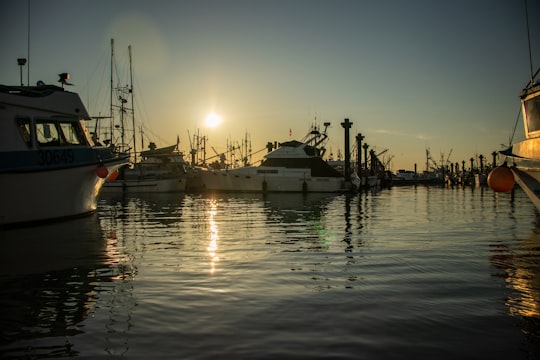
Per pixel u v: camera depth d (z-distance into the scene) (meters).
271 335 5.54
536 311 6.47
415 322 6.00
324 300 7.02
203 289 7.70
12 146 16.36
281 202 34.28
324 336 5.50
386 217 21.19
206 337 5.48
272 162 52.25
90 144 20.22
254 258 10.49
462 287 7.80
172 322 6.03
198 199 39.03
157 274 8.85
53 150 17.92
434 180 122.44
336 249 11.76
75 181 19.25
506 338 5.43
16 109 16.55
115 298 7.20
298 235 14.59
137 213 23.78
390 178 90.69
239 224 18.14
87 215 21.47
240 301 6.98
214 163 69.19
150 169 55.56
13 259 10.54
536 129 13.70
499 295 7.30
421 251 11.41
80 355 4.98
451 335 5.54
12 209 16.48
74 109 19.16
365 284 8.02
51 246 12.41
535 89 13.47
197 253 11.19
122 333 5.63
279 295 7.30
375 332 5.64
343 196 44.66
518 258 10.47
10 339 5.46
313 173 51.66
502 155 15.00
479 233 14.98
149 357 4.91
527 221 19.00
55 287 7.91
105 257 10.71
